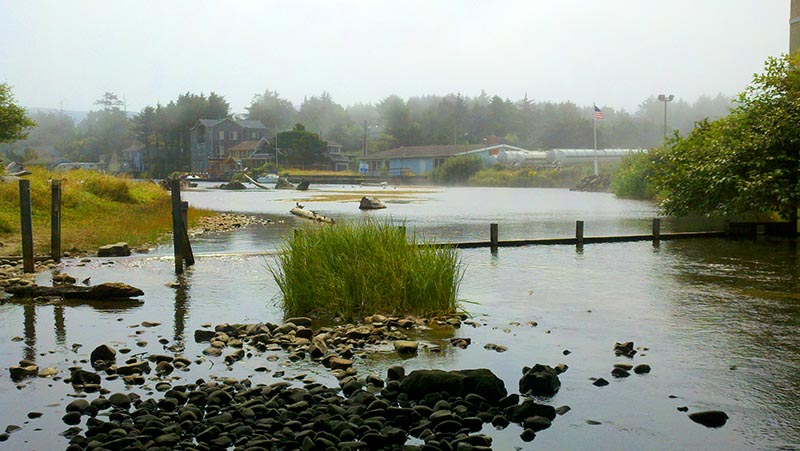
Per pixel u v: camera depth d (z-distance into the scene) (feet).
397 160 329.93
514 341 23.93
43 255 46.78
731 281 36.91
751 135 60.03
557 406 17.37
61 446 14.88
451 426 15.46
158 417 15.96
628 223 78.64
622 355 22.07
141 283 36.52
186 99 409.69
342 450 14.07
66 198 81.71
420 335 24.88
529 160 272.92
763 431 15.75
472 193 176.04
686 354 22.13
